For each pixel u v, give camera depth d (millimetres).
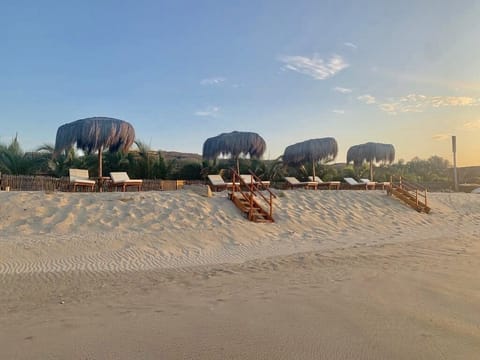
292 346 3096
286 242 10070
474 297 4449
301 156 20719
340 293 4719
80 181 14281
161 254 8148
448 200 19125
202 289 5242
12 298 4879
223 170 23922
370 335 3297
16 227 9906
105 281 5840
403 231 12375
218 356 2941
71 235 9453
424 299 4387
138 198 12977
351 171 29047
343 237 10953
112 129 14711
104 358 2947
